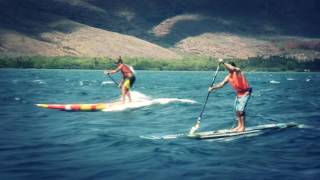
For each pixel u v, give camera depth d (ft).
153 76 326.85
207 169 30.53
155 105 75.05
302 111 71.72
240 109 43.86
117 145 39.29
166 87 153.99
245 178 28.35
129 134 45.75
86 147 38.55
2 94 105.60
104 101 87.10
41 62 527.81
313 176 28.89
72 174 29.40
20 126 51.83
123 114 64.28
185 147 38.09
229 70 43.73
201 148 37.63
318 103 88.53
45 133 46.47
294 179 28.14
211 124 53.36
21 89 128.98
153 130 48.83
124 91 71.31
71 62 539.29
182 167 31.14
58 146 39.04
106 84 173.06
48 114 64.44
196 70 602.44
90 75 317.01
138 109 70.18
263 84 209.15
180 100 82.23
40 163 32.50
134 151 36.55
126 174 29.35
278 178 28.37
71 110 69.67
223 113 66.13
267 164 32.19
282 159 33.81
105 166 31.48
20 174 29.43
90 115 63.31
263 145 39.09
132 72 71.10
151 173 29.55
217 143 39.86
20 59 527.81
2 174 29.43
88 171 30.17
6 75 282.15
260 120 57.26
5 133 46.37
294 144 39.73
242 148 37.78
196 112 67.31
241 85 43.57
